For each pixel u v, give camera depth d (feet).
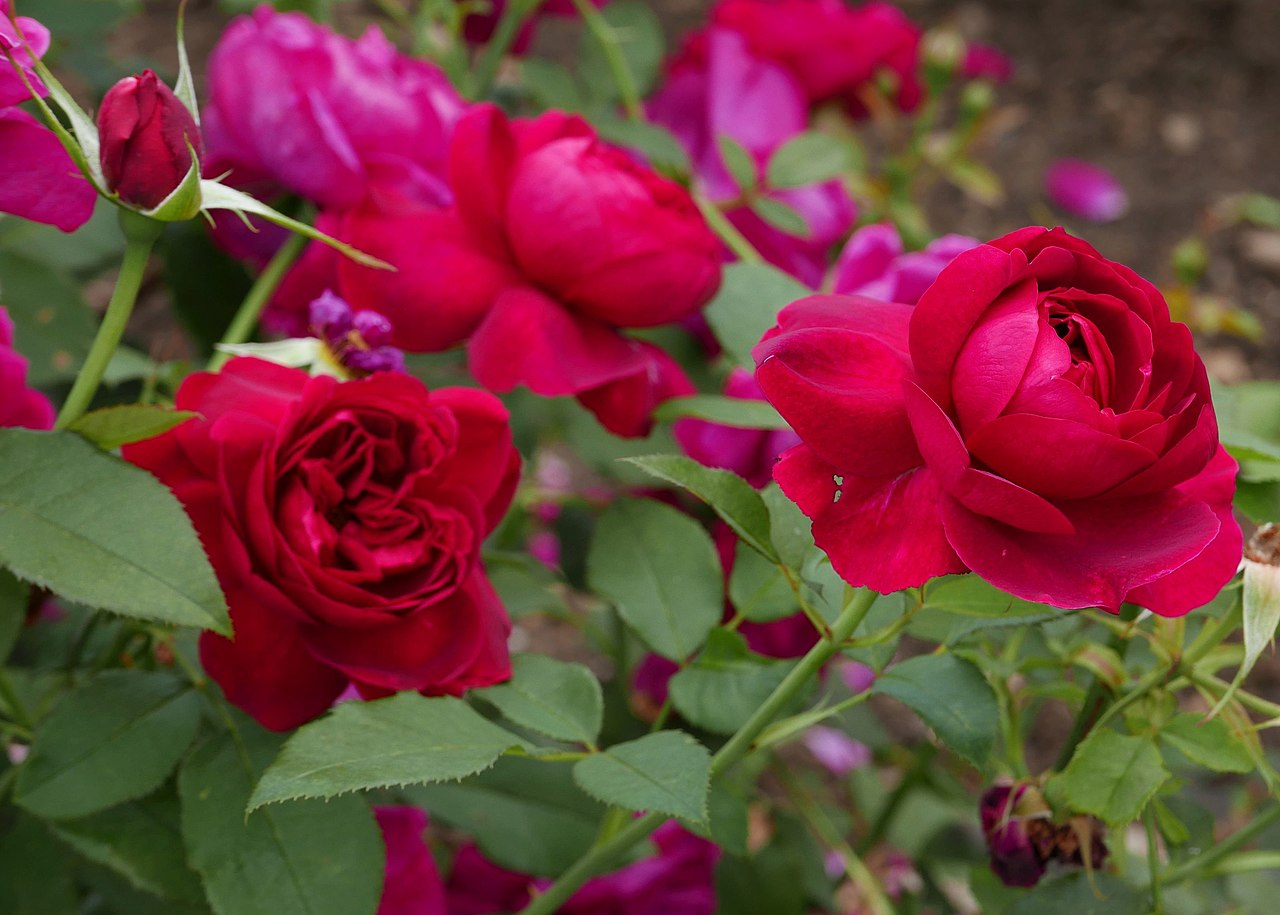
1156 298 1.25
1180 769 2.00
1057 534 1.25
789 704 1.69
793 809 2.67
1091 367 1.24
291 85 1.68
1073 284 1.28
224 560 1.46
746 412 1.77
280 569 1.44
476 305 1.69
